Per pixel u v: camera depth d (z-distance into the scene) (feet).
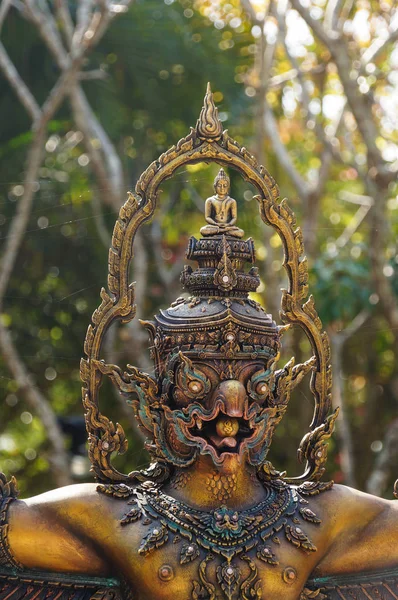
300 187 21.88
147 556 6.62
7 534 6.63
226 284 6.99
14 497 6.82
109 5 20.08
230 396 6.64
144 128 25.30
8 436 28.60
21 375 19.81
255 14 20.93
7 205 24.58
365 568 7.14
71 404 27.09
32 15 19.72
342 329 24.22
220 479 6.94
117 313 6.97
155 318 7.09
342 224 29.43
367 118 19.13
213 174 24.14
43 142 19.65
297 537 6.86
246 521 6.84
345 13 19.51
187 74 25.25
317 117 22.30
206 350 6.82
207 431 6.85
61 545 6.70
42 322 26.25
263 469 7.18
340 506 7.13
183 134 25.39
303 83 22.35
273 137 22.84
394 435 21.02
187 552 6.63
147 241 25.08
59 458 19.69
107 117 24.21
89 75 20.62
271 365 6.95
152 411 6.95
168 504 6.84
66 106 24.59
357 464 27.45
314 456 7.27
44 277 25.88
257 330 6.95
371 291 22.24
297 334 23.65
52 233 25.41
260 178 7.20
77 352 26.35
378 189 19.42
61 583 6.81
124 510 6.81
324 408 7.31
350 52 22.89
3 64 20.11
